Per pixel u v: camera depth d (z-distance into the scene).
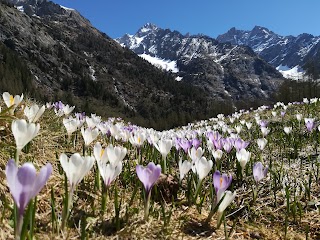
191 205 0.43
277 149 0.79
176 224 0.37
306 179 0.55
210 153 0.62
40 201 0.36
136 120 20.45
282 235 0.39
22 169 0.19
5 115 0.50
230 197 0.36
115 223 0.34
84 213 0.35
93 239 0.31
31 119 0.55
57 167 0.48
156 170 0.33
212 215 0.37
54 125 0.75
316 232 0.40
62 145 0.63
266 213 0.44
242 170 0.54
